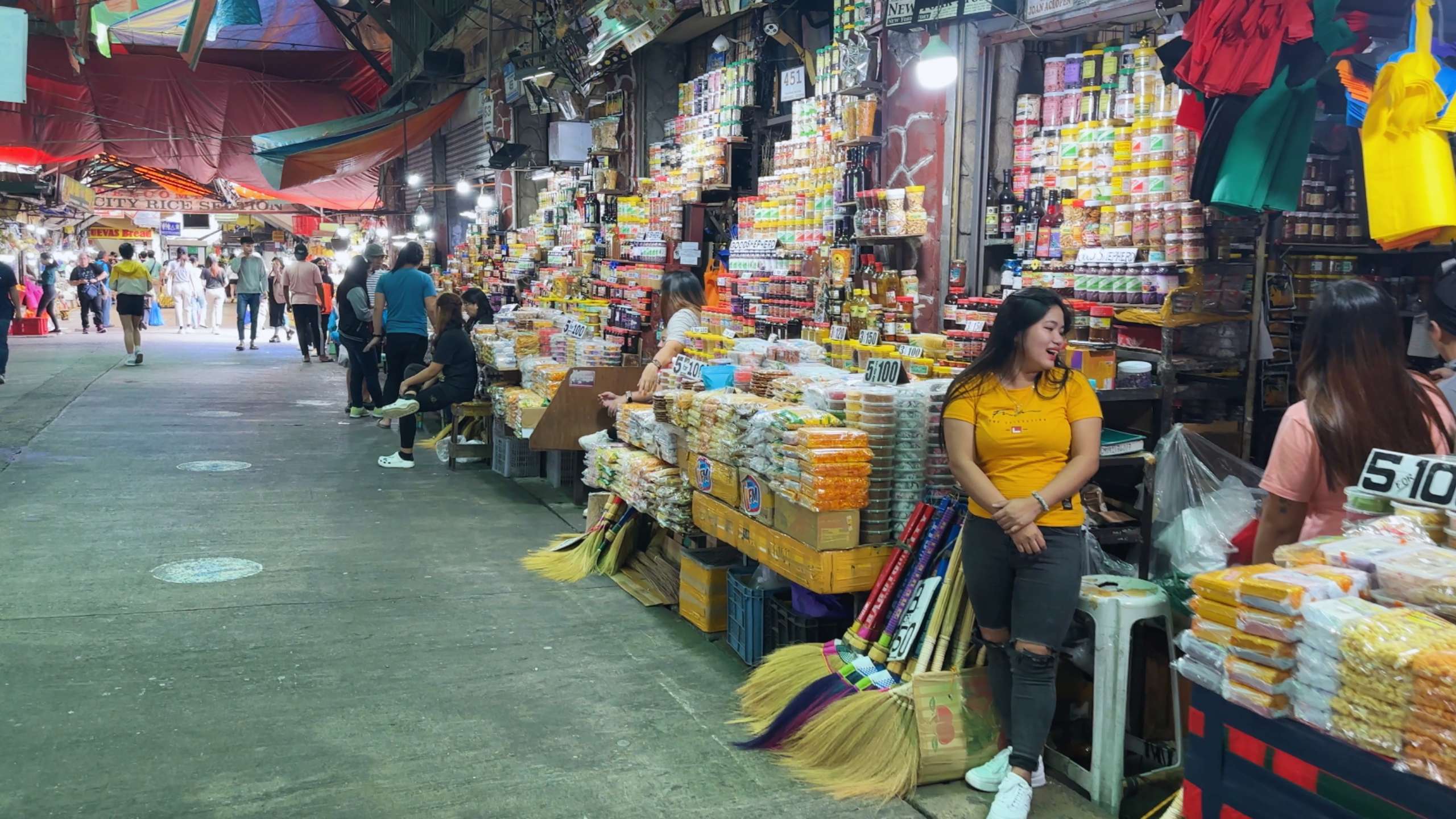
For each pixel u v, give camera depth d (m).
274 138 13.93
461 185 13.19
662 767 3.26
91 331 21.95
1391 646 1.85
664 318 6.06
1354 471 2.53
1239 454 4.62
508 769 3.22
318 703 3.66
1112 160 4.77
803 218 6.68
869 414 3.60
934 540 3.42
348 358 10.40
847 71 5.94
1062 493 2.86
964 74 5.41
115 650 4.09
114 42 16.81
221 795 3.01
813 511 3.51
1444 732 1.77
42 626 4.31
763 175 7.80
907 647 3.33
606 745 3.40
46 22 14.58
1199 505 3.67
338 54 18.09
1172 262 4.34
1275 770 2.06
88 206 27.91
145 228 37.81
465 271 13.55
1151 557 3.70
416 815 2.94
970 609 3.29
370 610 4.66
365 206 23.47
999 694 3.15
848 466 3.49
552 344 7.95
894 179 5.77
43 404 10.45
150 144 18.38
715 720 3.61
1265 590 2.06
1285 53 3.36
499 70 12.57
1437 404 2.63
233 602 4.70
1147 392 3.99
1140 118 4.52
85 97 17.45
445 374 7.78
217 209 30.47
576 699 3.76
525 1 10.83
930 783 3.19
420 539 5.89
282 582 5.02
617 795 3.08
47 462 7.60
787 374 4.52
